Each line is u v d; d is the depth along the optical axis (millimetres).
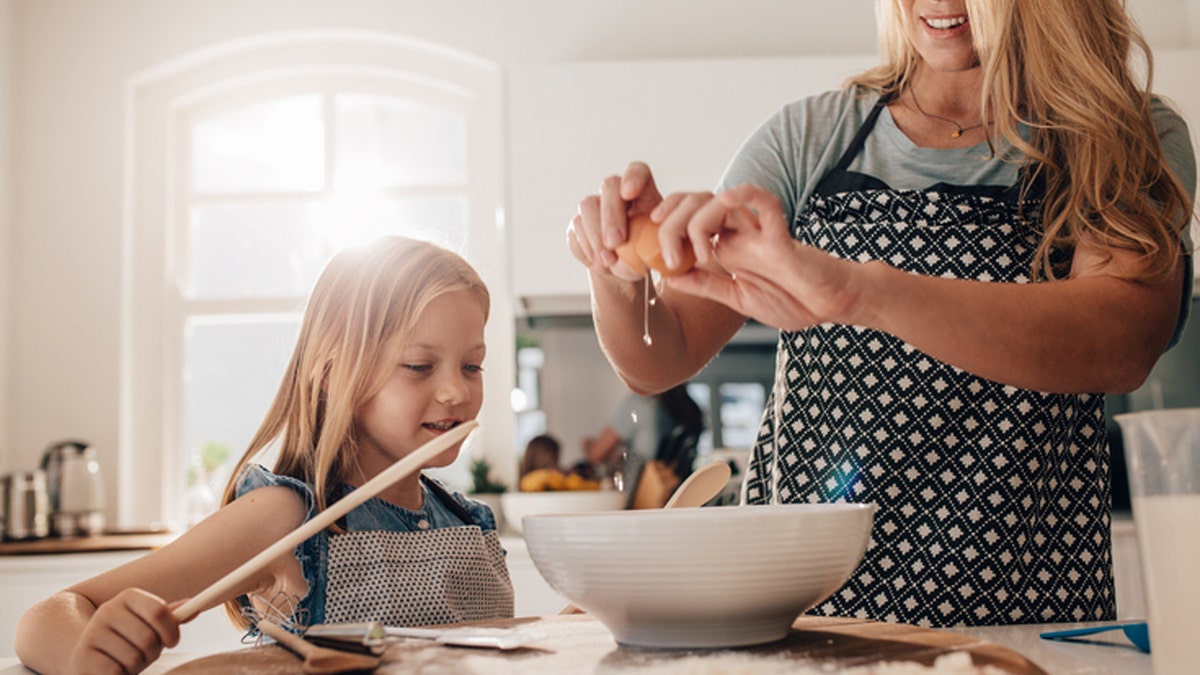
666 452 2871
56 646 751
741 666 609
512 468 2924
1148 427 500
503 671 629
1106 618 978
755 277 756
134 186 3043
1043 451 960
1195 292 2783
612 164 2664
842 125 1104
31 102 3010
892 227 1010
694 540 634
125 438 2941
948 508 950
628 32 2980
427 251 1126
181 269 3059
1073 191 941
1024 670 586
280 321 3057
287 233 3088
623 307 985
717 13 2971
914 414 965
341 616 971
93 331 2949
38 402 2928
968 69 1042
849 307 750
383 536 1017
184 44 3027
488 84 3049
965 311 773
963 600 934
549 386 2951
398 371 1057
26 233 2977
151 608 708
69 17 3033
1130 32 1005
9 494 2613
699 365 1107
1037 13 949
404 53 3068
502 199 2656
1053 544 965
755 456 1136
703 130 2672
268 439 1129
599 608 677
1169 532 493
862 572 953
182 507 2996
